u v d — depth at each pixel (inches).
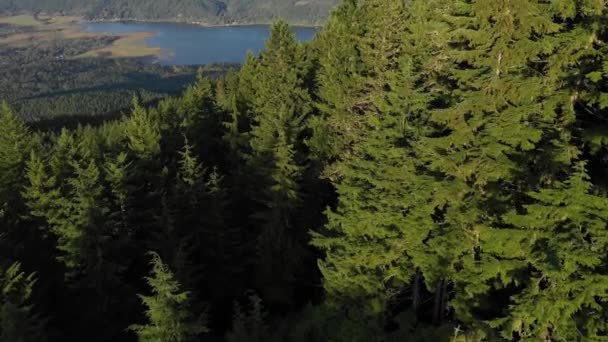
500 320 641.6
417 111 887.7
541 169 727.1
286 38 2016.5
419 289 987.9
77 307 1389.0
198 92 2233.0
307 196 1482.5
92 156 1831.9
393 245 861.8
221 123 2191.2
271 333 1234.0
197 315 1337.4
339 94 1456.7
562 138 696.4
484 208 733.9
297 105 1759.4
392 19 1296.8
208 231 1444.4
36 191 1526.8
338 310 965.8
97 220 1295.5
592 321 596.4
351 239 928.9
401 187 855.1
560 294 589.3
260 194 1585.9
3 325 1057.5
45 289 1433.3
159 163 1755.7
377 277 895.1
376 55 1307.8
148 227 1584.6
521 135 668.7
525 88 669.3
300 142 1696.6
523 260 682.8
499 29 681.0
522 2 645.3
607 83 705.6
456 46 902.4
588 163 748.6
